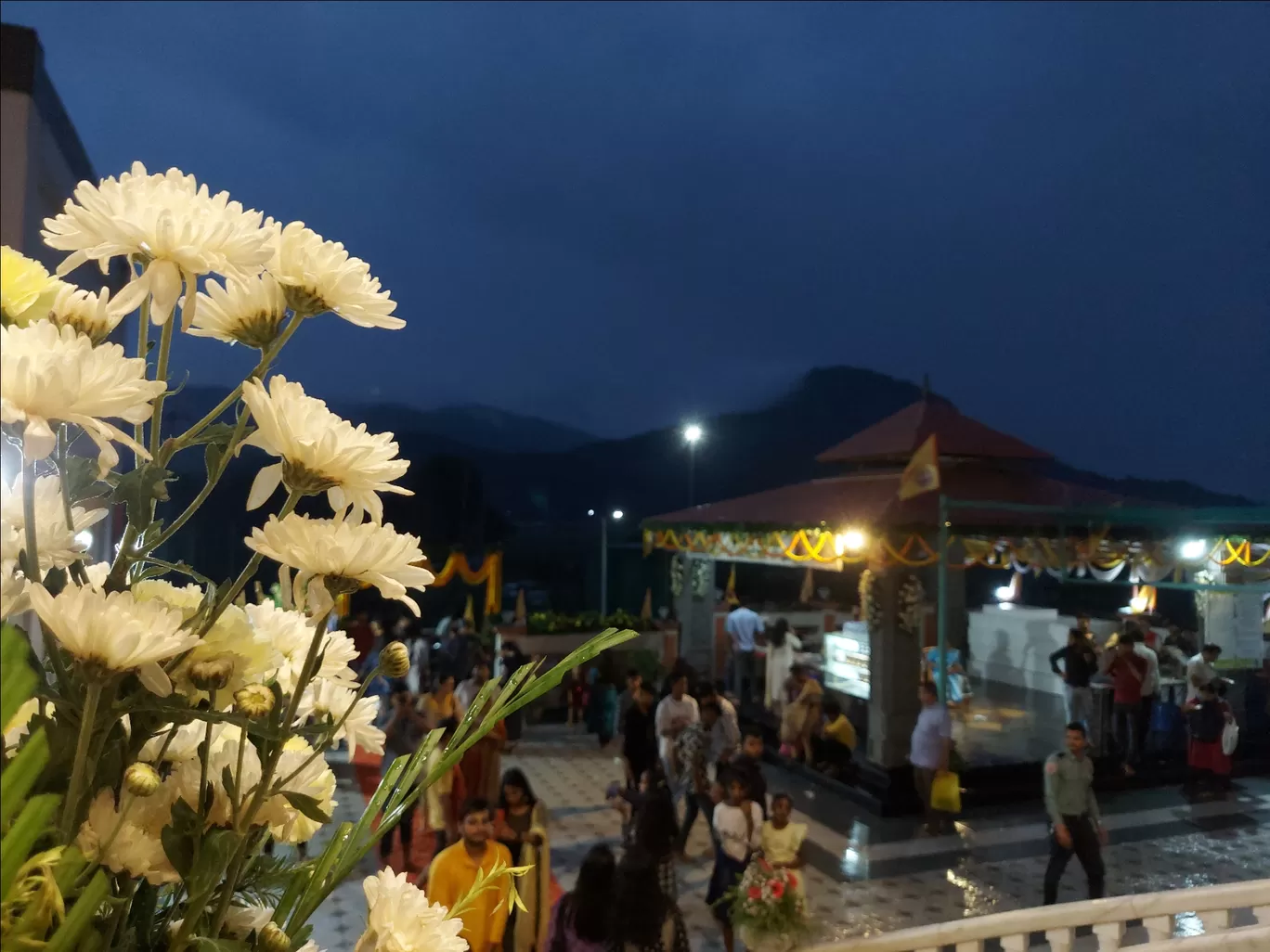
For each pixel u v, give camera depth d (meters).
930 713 8.55
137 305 0.85
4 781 0.68
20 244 4.43
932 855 7.80
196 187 0.91
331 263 0.91
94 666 0.74
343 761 8.43
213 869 0.84
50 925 0.76
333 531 0.82
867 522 8.64
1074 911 3.78
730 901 5.72
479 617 17.05
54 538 0.85
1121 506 8.12
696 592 14.95
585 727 13.34
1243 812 7.39
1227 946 3.40
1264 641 7.77
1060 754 6.47
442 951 0.95
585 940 3.87
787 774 10.59
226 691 0.88
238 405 0.90
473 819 4.02
